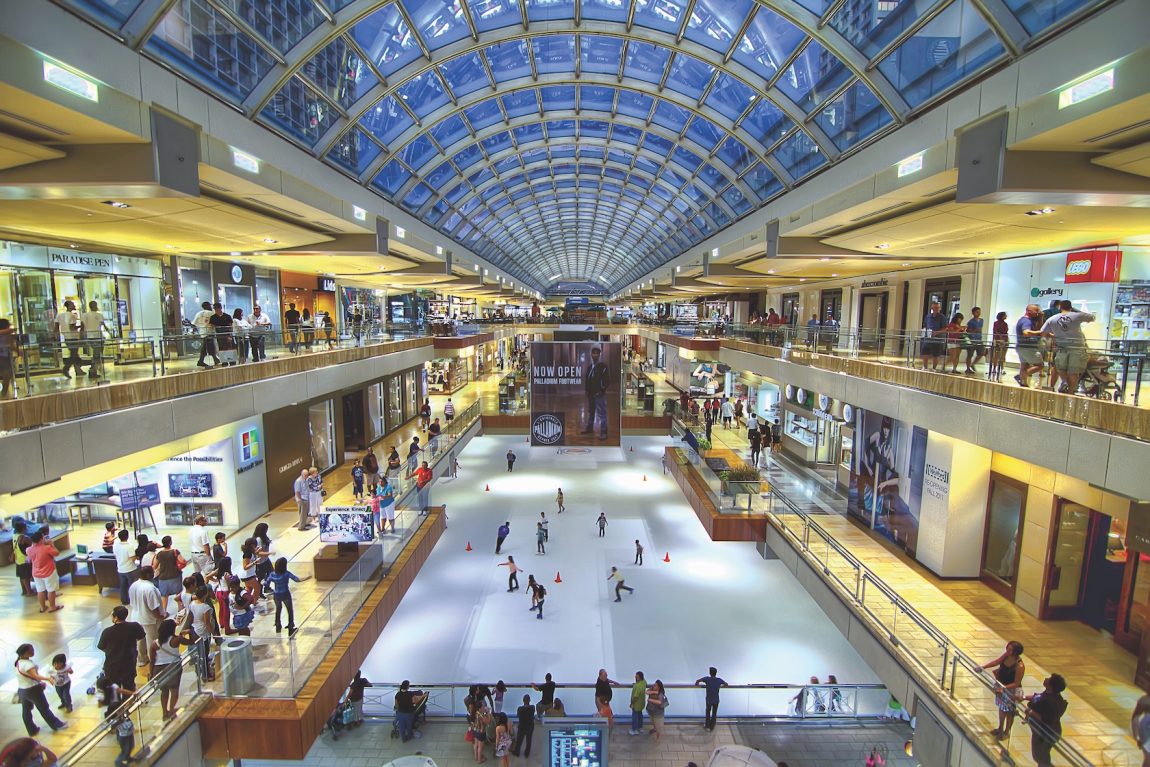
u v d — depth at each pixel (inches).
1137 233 462.0
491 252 1798.7
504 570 791.1
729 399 1289.4
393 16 575.2
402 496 636.7
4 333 301.3
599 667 585.3
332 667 372.5
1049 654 370.6
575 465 1291.8
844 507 689.6
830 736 492.7
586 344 772.6
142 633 297.6
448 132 863.7
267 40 472.4
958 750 298.5
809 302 1205.7
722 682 497.7
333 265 974.4
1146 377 274.5
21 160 334.3
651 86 772.6
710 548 866.8
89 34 294.7
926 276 776.9
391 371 912.3
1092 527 405.1
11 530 486.0
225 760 322.0
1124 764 265.3
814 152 684.7
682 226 1398.9
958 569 482.3
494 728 471.8
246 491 618.8
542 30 636.7
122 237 604.1
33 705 275.6
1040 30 355.3
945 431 434.3
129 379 382.9
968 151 351.3
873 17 476.4
